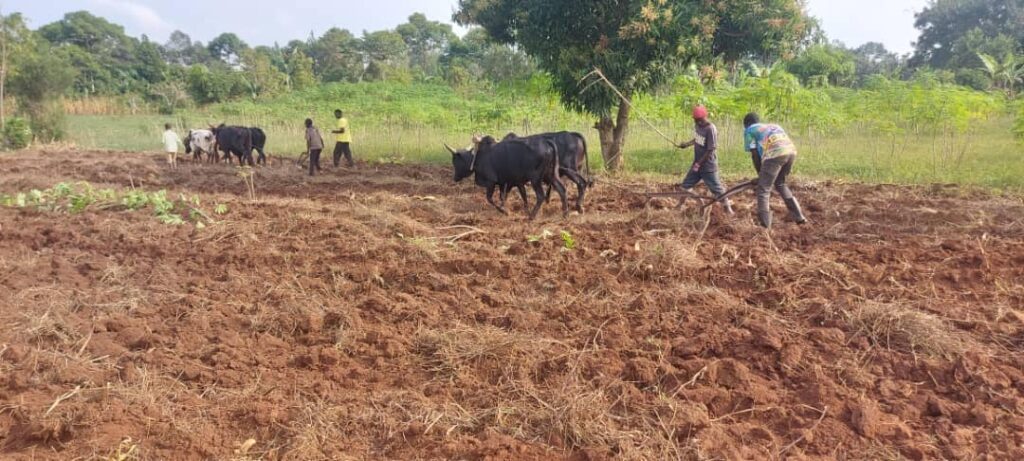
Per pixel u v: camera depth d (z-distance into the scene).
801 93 14.05
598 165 13.39
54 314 5.04
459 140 18.72
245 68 52.44
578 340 4.59
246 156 15.06
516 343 4.43
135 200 9.13
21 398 3.79
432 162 15.37
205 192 11.29
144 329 4.84
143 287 5.79
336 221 8.08
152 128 28.47
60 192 9.48
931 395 3.73
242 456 3.29
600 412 3.58
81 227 8.03
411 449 3.38
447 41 81.25
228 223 8.13
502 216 8.80
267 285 5.80
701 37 11.22
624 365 4.12
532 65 26.36
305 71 54.78
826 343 4.37
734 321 4.81
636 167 13.20
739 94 14.59
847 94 22.58
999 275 5.55
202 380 4.10
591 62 11.63
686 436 3.44
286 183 12.21
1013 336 4.41
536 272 5.97
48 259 6.60
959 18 48.09
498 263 6.11
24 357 4.31
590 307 5.16
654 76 11.94
